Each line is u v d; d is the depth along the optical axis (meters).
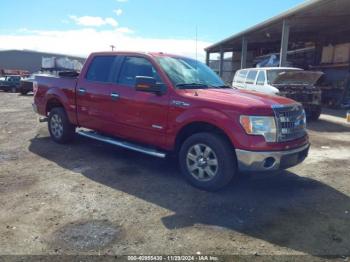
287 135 4.48
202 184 4.66
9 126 9.66
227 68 34.94
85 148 6.88
